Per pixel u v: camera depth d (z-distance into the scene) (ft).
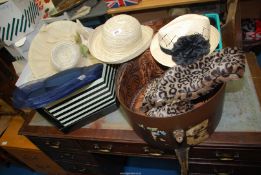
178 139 2.42
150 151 3.24
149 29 3.18
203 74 2.35
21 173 5.82
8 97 4.67
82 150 3.78
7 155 5.33
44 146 4.03
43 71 3.10
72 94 2.83
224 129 2.71
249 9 5.21
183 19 2.77
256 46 4.99
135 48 2.88
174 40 2.66
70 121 3.13
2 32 3.35
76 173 4.91
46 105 2.80
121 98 2.70
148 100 2.56
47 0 3.95
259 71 3.10
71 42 3.17
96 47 3.13
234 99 2.91
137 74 3.07
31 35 3.60
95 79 2.81
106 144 3.34
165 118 2.18
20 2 3.31
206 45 2.51
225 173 3.28
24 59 3.75
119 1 4.18
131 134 3.03
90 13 4.35
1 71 4.37
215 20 3.10
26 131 3.57
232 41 2.93
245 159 2.87
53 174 5.36
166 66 2.88
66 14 4.16
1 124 5.02
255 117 2.70
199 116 2.26
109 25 2.87
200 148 2.86
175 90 2.38
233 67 2.14
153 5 4.10
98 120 3.28
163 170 4.82
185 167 2.91
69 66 2.98
